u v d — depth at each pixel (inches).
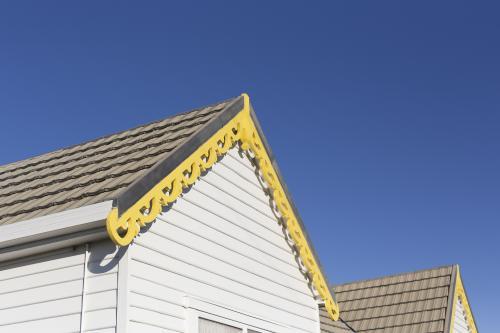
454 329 740.0
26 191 351.9
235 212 386.0
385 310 749.9
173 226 323.9
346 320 757.3
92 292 283.4
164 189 308.8
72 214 273.9
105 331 274.5
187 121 383.9
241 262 379.6
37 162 420.5
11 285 303.4
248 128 405.1
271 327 394.9
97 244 289.7
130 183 286.2
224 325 348.5
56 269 295.3
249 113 406.0
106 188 289.3
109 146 390.9
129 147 367.2
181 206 334.0
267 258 410.9
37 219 281.1
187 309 317.1
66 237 283.0
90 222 269.7
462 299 772.0
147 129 395.5
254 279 389.7
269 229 422.9
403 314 733.9
